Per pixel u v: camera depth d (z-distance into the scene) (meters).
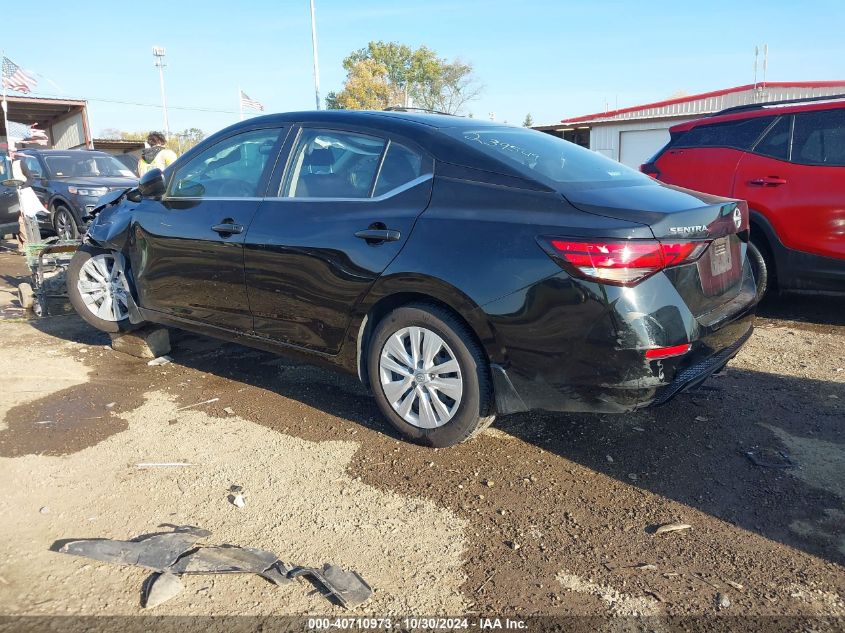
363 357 3.79
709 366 3.27
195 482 3.34
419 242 3.37
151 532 2.92
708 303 3.24
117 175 12.26
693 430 3.87
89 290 5.29
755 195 5.92
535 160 3.58
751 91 22.56
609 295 2.91
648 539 2.86
